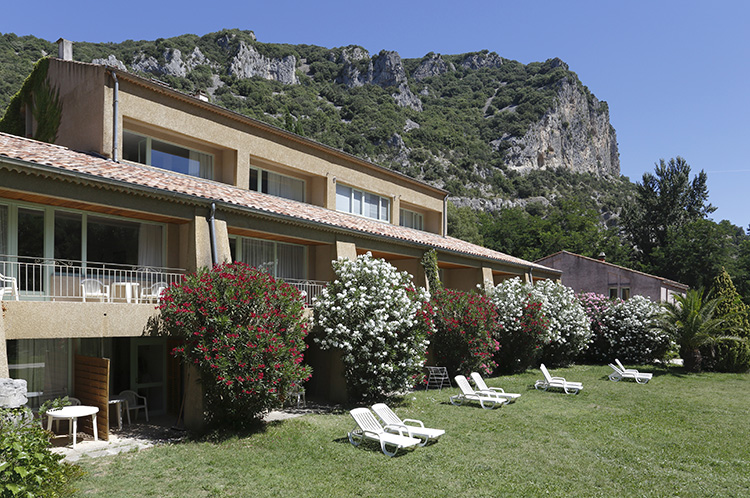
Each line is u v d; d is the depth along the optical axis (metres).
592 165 165.12
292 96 116.12
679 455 9.65
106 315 9.93
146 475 7.94
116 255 12.09
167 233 12.92
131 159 14.73
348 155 20.80
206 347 9.88
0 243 10.17
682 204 57.34
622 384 18.89
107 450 9.38
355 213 21.86
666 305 23.22
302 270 16.34
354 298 13.11
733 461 9.34
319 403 14.17
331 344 13.11
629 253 59.22
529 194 116.56
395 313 13.38
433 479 8.02
